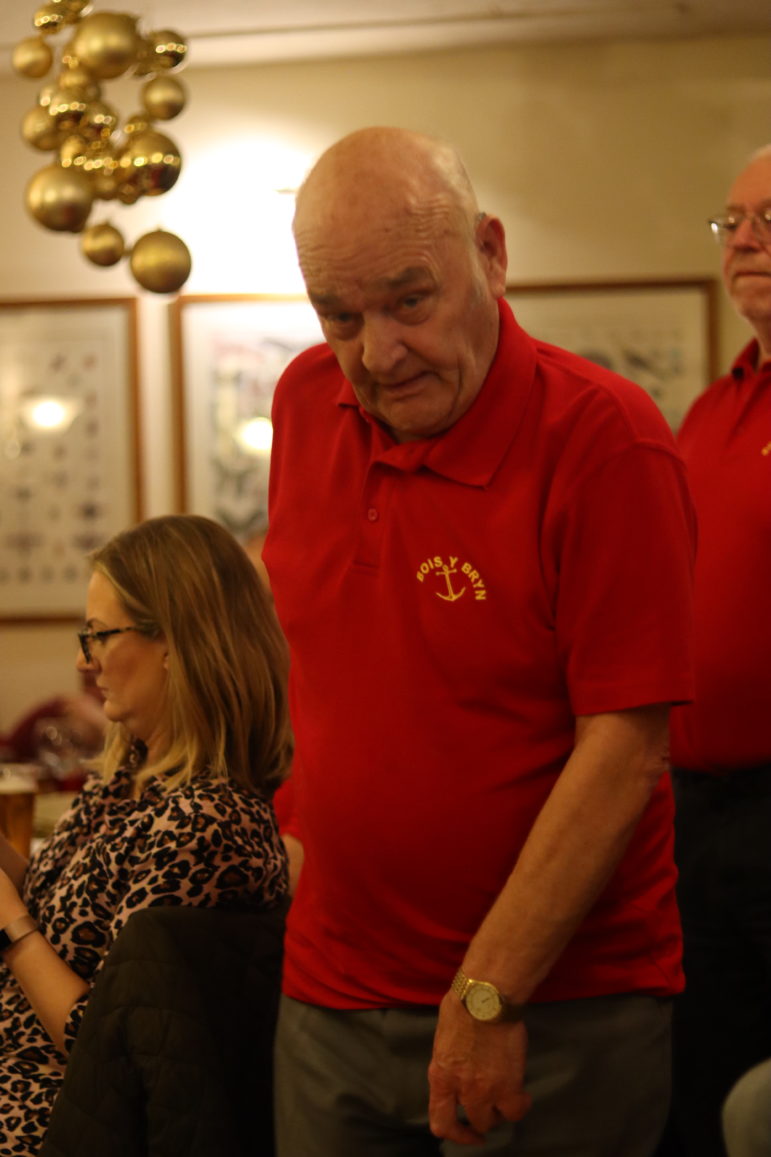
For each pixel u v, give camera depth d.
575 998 1.43
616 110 4.70
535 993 1.43
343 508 1.52
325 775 1.47
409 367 1.34
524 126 4.73
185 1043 1.54
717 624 2.06
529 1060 1.43
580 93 4.70
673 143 4.69
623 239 4.72
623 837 1.35
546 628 1.39
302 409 1.62
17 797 2.85
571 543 1.35
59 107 2.85
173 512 4.95
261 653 1.88
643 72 4.68
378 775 1.43
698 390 4.70
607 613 1.35
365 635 1.45
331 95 4.79
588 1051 1.43
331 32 4.52
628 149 4.70
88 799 1.98
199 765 1.82
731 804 2.08
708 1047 2.15
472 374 1.38
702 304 4.69
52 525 5.00
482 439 1.40
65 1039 1.68
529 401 1.41
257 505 4.90
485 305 1.38
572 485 1.35
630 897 1.46
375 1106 1.49
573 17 4.44
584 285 4.71
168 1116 1.52
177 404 4.90
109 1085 1.55
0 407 4.99
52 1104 1.73
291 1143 1.55
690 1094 2.17
